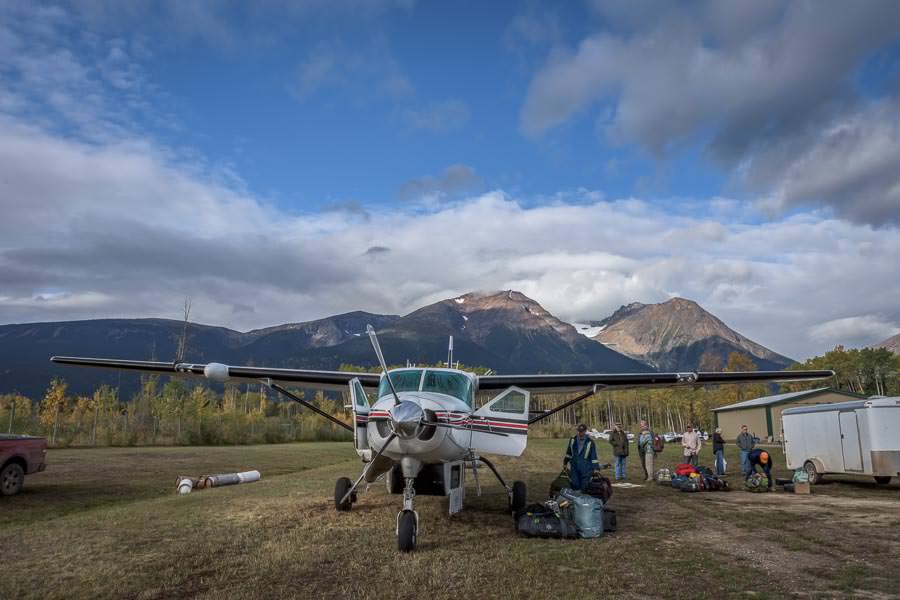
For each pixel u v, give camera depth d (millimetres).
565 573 5730
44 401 52406
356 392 9070
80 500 11789
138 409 38938
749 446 15805
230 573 5793
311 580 5527
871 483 14633
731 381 10906
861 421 13391
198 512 9523
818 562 6172
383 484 13258
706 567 5949
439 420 7527
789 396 41844
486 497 11750
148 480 15141
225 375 10195
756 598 4914
